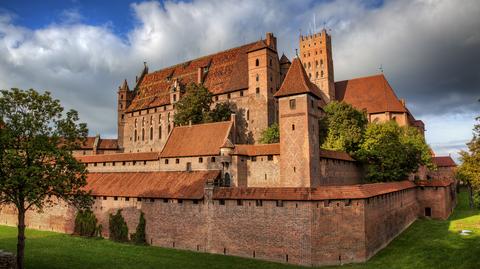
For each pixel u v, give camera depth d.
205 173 67.12
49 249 59.25
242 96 104.69
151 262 51.81
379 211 58.78
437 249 55.97
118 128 137.88
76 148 47.53
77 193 49.12
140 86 140.75
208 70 120.25
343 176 80.62
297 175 65.81
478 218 82.12
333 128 92.81
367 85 128.88
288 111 67.94
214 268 49.09
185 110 97.56
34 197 42.06
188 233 60.16
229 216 56.66
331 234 50.62
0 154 41.03
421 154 96.19
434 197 85.19
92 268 48.75
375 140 86.56
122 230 66.75
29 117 42.78
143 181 69.88
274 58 105.31
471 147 58.34
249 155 73.00
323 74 137.75
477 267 46.91
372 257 53.59
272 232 52.78
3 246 61.19
